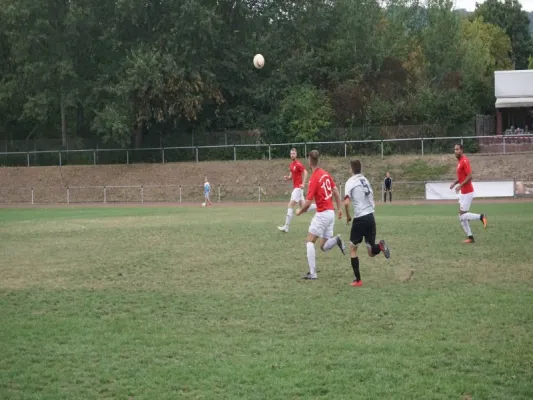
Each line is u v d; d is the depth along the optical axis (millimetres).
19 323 10938
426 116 66625
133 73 60688
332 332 10000
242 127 70375
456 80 71375
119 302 12422
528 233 21625
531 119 72750
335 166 58750
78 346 9562
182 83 62500
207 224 27984
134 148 67312
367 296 12484
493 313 10883
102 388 7844
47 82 65938
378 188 55406
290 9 73750
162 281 14438
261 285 13766
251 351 9148
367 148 62219
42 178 63000
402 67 73125
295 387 7723
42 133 77062
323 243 14859
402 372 8164
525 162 55094
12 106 70625
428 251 18000
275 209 41312
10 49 69625
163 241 21641
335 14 76000
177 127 70750
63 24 65500
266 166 60406
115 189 60094
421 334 9766
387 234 22219
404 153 61000
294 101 66750
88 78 67750
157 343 9594
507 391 7500
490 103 74125
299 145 63281
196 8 62969
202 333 10133
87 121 72375
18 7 63688
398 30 79375
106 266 16625
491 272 14641
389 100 69000
